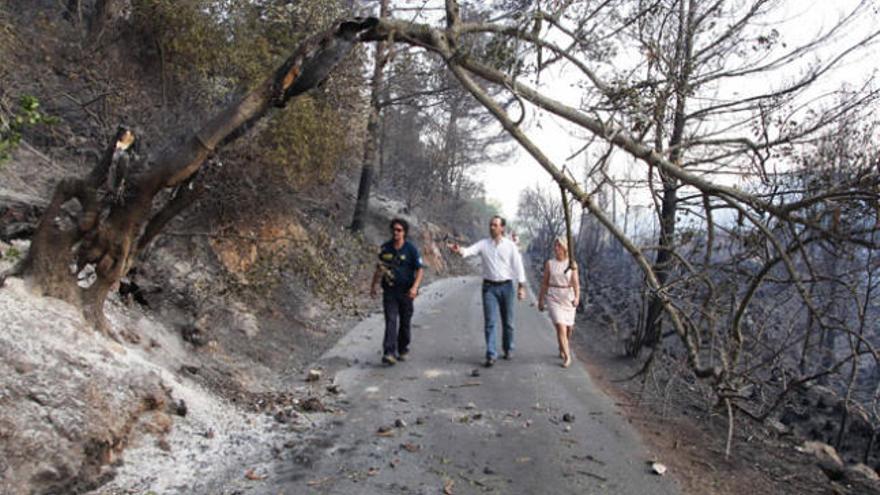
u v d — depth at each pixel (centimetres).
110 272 462
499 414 564
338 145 1020
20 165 693
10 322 372
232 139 457
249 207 927
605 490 402
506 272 796
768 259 452
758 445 543
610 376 775
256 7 927
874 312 793
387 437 486
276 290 982
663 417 588
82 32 882
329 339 931
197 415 466
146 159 486
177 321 670
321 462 425
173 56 867
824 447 581
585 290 1600
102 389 381
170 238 770
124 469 364
